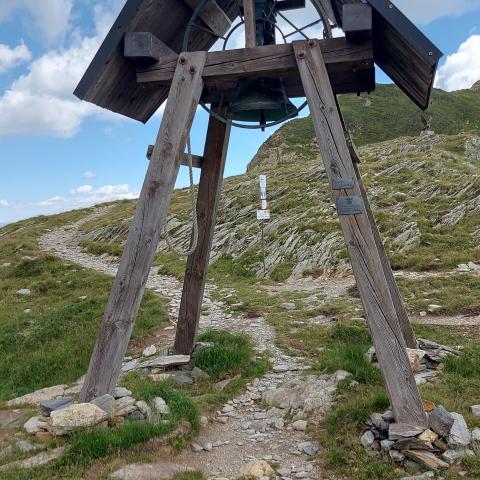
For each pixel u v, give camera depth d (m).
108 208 50.22
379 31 5.82
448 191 26.20
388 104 95.69
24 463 5.18
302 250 21.28
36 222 44.53
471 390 6.22
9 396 9.41
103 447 5.25
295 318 12.26
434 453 4.84
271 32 7.07
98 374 5.92
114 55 6.26
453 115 93.44
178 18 6.89
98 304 14.84
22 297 18.27
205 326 12.05
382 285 5.42
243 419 6.55
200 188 8.66
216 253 24.55
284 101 6.65
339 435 5.49
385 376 5.30
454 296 12.83
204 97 7.87
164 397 6.59
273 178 37.94
